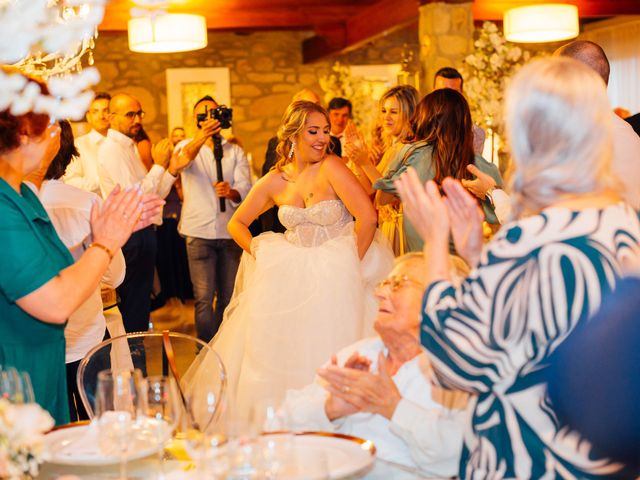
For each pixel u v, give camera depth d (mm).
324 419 2045
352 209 3789
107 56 10977
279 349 3543
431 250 1611
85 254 2053
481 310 1469
